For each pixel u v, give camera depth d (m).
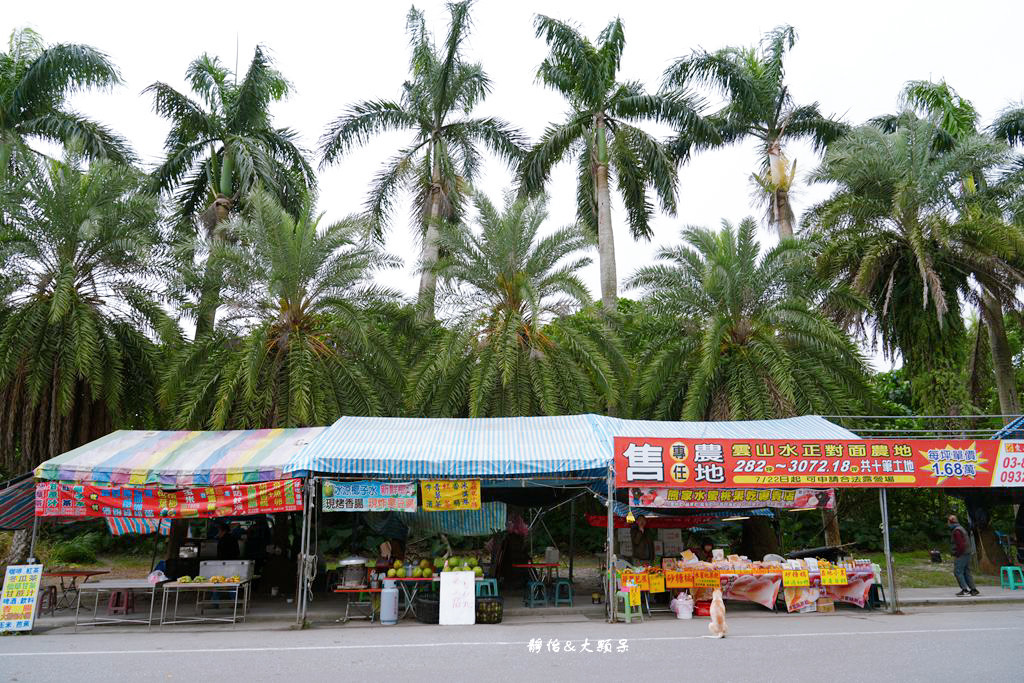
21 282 16.27
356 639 10.07
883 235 19.86
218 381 16.94
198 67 24.64
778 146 27.03
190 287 18.12
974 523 18.36
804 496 12.12
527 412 17.66
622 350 19.19
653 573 12.48
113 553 24.67
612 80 24.58
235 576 12.51
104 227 17.09
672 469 11.87
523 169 24.39
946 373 19.34
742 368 17.61
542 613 12.91
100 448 12.91
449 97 25.02
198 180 23.98
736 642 9.34
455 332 17.55
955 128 24.48
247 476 11.77
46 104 22.23
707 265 18.89
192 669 7.86
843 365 17.91
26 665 8.16
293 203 23.72
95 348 16.23
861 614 12.20
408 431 13.70
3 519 13.44
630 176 24.67
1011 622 10.91
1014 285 19.52
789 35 27.59
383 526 15.80
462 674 7.48
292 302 17.77
